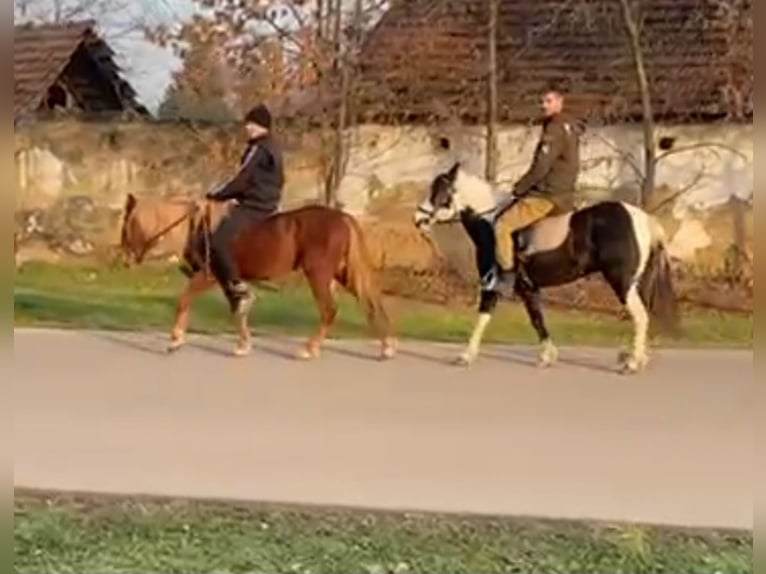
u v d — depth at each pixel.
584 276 6.74
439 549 3.56
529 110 7.79
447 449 4.82
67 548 3.57
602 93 7.70
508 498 4.07
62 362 6.95
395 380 6.46
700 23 7.53
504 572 3.36
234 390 6.16
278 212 7.19
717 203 7.52
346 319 7.85
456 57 7.88
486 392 6.09
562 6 7.75
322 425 5.29
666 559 3.43
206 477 4.39
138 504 4.05
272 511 3.96
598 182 7.73
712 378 6.40
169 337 7.93
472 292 7.80
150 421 5.37
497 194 6.84
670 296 6.83
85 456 4.71
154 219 7.64
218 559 3.48
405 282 7.92
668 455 4.66
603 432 5.11
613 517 3.84
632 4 7.63
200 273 7.34
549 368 6.83
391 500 4.07
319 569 3.39
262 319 8.02
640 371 6.64
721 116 7.50
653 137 7.62
